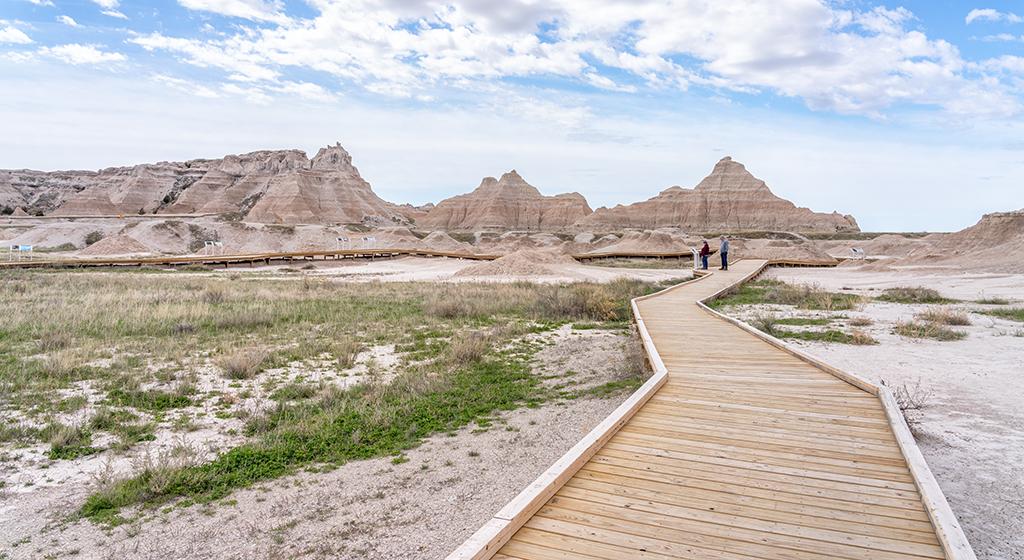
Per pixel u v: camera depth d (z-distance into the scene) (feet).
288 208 401.29
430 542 17.88
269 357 42.80
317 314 63.72
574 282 104.32
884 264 147.95
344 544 17.94
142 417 30.01
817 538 14.11
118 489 21.35
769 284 105.09
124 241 224.12
